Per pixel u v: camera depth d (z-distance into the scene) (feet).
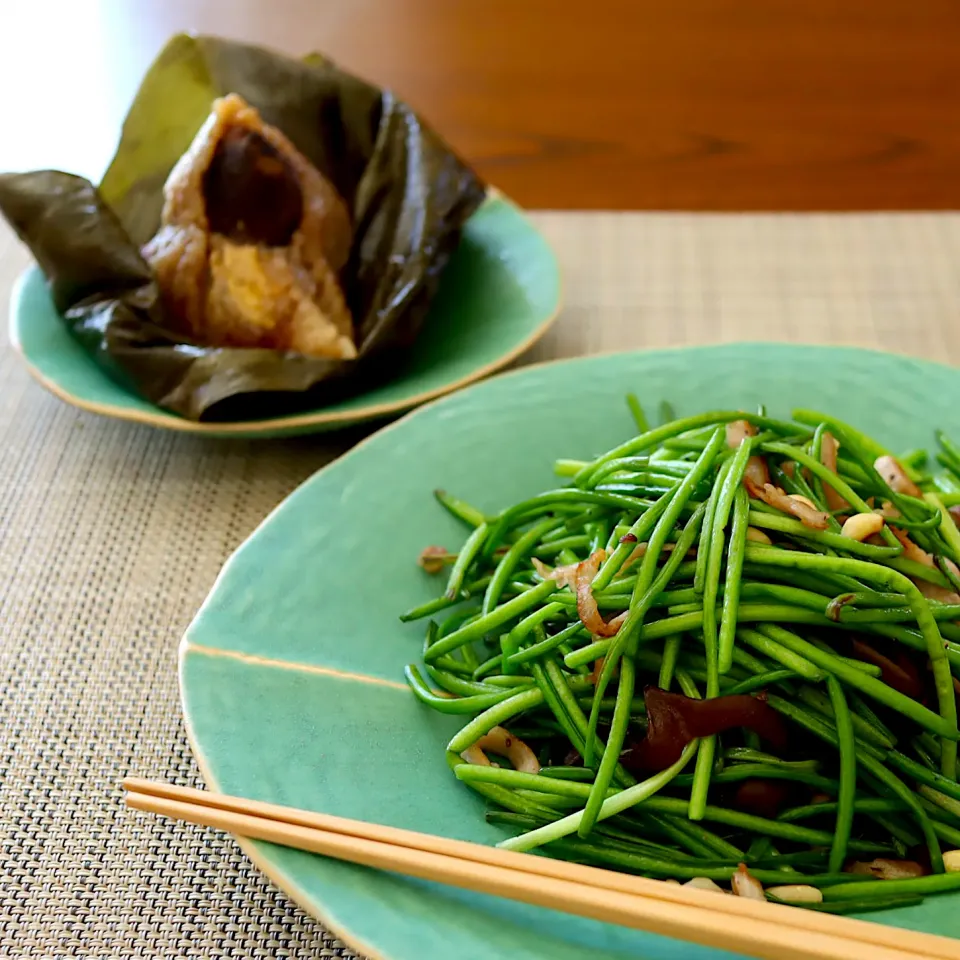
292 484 1.94
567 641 1.66
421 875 1.53
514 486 1.84
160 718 1.74
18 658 1.78
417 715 1.67
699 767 1.59
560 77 2.56
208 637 1.67
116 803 1.68
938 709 1.63
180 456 1.97
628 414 1.87
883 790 1.61
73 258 1.98
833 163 2.36
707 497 1.67
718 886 1.58
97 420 2.01
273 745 1.62
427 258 2.01
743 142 2.41
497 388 1.88
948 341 2.07
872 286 2.15
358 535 1.76
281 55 2.19
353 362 1.93
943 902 1.55
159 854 1.65
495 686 1.67
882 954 1.47
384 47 2.64
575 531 1.76
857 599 1.61
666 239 2.24
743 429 1.70
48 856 1.65
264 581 1.71
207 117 2.16
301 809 1.58
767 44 2.62
